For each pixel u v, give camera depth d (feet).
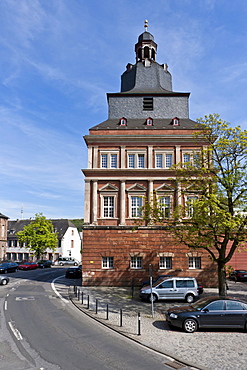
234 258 134.00
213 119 72.95
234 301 50.16
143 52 132.46
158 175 107.45
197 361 36.27
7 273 157.07
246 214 71.51
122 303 74.33
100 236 103.65
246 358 37.40
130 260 102.37
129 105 120.98
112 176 107.65
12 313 61.36
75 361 35.53
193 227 69.00
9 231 280.31
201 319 49.03
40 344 41.70
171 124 114.21
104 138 109.70
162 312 64.34
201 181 73.15
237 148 70.03
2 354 37.65
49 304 72.33
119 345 42.16
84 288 98.27
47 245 220.23
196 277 101.30
